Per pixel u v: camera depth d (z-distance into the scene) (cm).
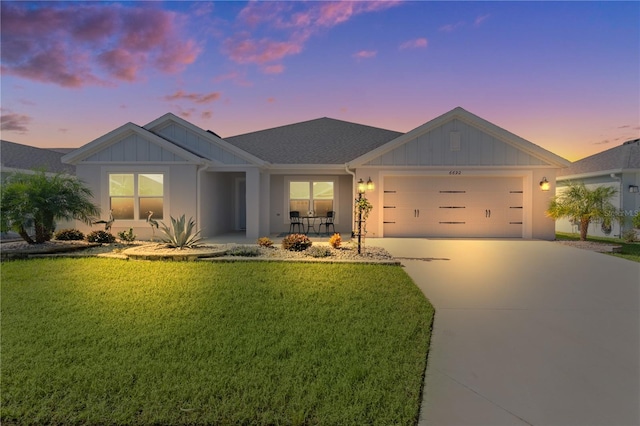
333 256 991
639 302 598
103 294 622
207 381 341
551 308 567
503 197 1463
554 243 1301
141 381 341
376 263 879
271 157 1634
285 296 609
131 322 492
